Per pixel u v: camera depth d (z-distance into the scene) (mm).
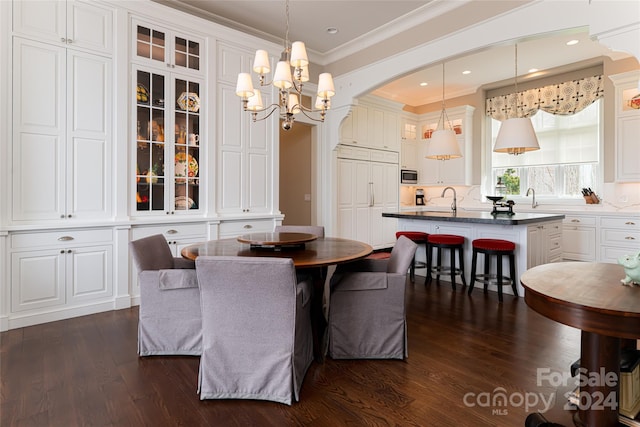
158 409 1788
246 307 1843
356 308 2324
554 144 5984
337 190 5699
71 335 2695
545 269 1765
